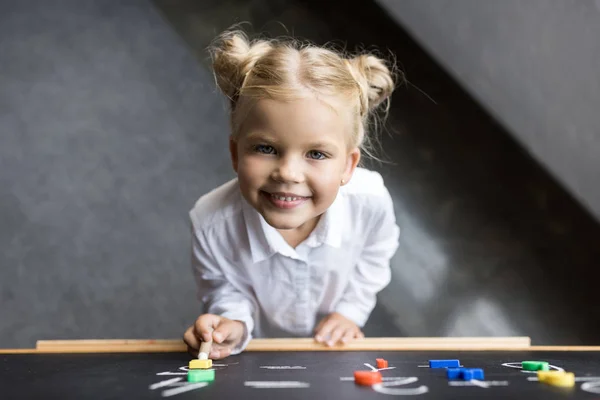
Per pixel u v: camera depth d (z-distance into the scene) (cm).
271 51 90
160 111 251
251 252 109
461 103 211
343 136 90
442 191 227
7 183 238
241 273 114
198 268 115
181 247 232
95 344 96
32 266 225
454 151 221
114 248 231
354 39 221
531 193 217
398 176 227
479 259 225
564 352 95
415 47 210
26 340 212
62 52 258
